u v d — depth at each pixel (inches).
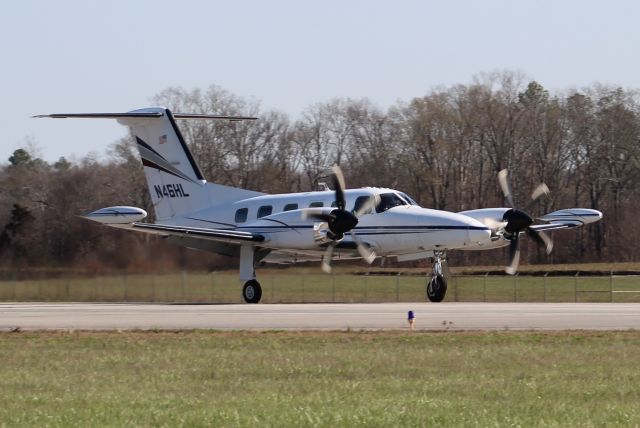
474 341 2733.8
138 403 1829.5
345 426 1635.1
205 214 4958.2
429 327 3102.9
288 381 2090.3
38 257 6146.7
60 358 2466.8
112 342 2780.5
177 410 1759.4
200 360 2407.7
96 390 1988.2
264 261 4847.4
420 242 4347.9
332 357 2434.8
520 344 2667.3
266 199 4800.7
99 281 5551.2
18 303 5017.2
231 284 5359.3
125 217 4315.9
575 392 1937.7
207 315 3651.6
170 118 5059.1
